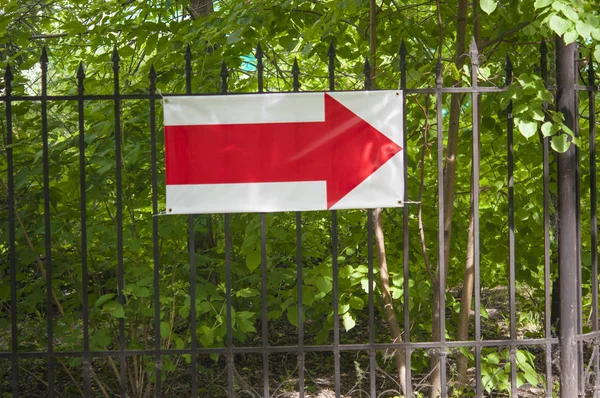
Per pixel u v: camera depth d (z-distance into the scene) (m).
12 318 3.52
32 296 4.10
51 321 3.55
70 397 4.65
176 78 4.68
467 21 4.80
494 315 7.17
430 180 4.96
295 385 4.97
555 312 5.02
